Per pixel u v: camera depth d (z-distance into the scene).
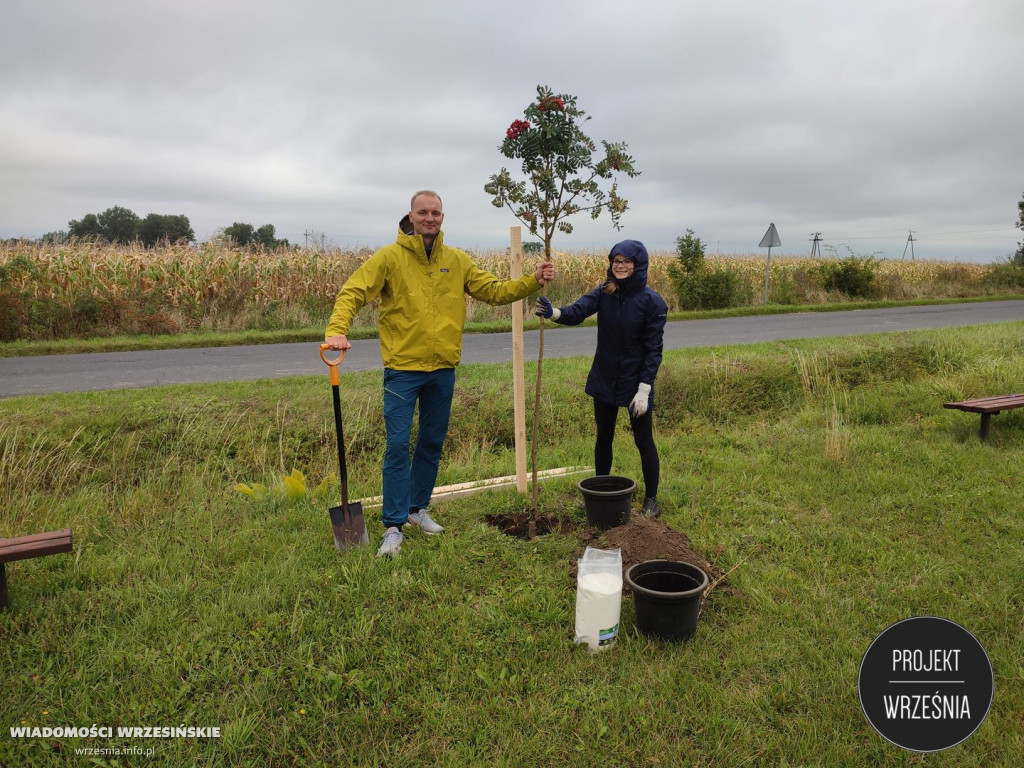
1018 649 2.75
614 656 2.76
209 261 15.16
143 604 3.09
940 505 4.39
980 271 27.52
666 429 6.80
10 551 2.95
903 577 3.41
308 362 9.44
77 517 4.20
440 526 3.96
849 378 8.41
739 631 2.93
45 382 7.77
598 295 4.09
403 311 3.64
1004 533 3.97
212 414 5.89
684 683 2.57
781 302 20.14
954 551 3.72
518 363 4.46
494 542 3.81
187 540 3.82
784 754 2.23
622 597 3.26
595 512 3.89
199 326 13.09
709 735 2.32
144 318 12.38
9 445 5.00
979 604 3.11
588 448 5.84
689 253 18.50
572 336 12.60
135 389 6.92
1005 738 2.30
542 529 4.11
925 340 9.83
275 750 2.26
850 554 3.67
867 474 5.00
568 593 3.25
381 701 2.49
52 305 11.93
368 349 10.73
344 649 2.75
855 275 21.81
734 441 6.13
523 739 2.31
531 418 6.52
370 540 3.85
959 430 6.21
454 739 2.33
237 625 2.91
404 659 2.73
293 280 15.28
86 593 3.21
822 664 2.68
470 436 6.17
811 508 4.41
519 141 3.71
